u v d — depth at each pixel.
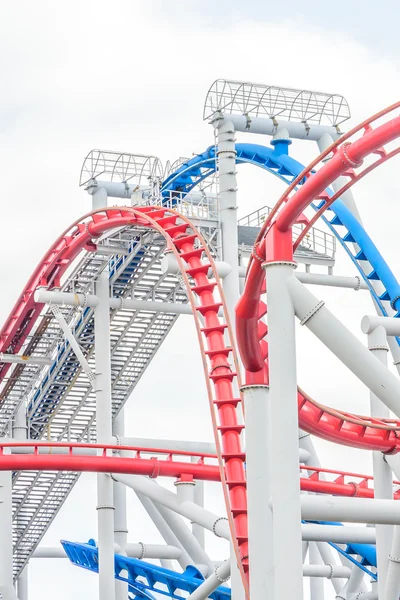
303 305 39.16
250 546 42.12
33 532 78.94
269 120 67.56
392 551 49.38
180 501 59.53
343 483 58.31
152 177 72.69
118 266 70.81
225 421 55.59
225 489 51.69
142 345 75.94
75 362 73.19
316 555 76.81
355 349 39.41
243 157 70.62
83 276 69.25
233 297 63.31
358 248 63.47
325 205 41.19
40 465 58.41
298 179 40.03
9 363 73.31
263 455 42.47
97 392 67.81
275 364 38.94
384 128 37.66
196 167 71.00
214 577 58.38
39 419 75.94
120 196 73.44
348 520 39.25
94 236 66.44
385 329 50.34
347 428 49.19
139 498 70.44
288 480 38.16
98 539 65.62
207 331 58.47
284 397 38.66
